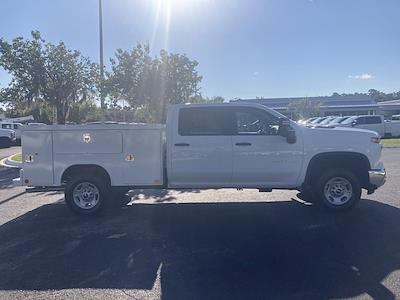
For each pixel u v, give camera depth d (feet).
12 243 23.67
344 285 17.12
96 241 23.76
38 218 29.50
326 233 24.20
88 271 19.26
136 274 18.80
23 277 18.63
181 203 33.68
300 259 20.15
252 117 28.81
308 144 28.60
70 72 71.20
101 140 29.09
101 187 29.30
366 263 19.45
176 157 28.71
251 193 37.42
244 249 21.79
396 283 17.20
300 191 33.06
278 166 28.60
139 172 29.17
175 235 24.61
